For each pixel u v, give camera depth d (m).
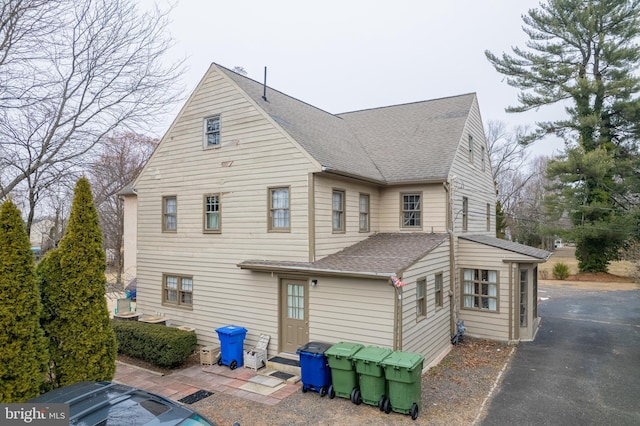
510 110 30.67
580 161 26.83
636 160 27.42
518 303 13.77
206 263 13.45
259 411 8.28
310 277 11.11
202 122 13.68
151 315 14.83
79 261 7.66
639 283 20.09
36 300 6.77
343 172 11.62
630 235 26.62
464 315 14.69
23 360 6.49
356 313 10.29
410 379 7.79
